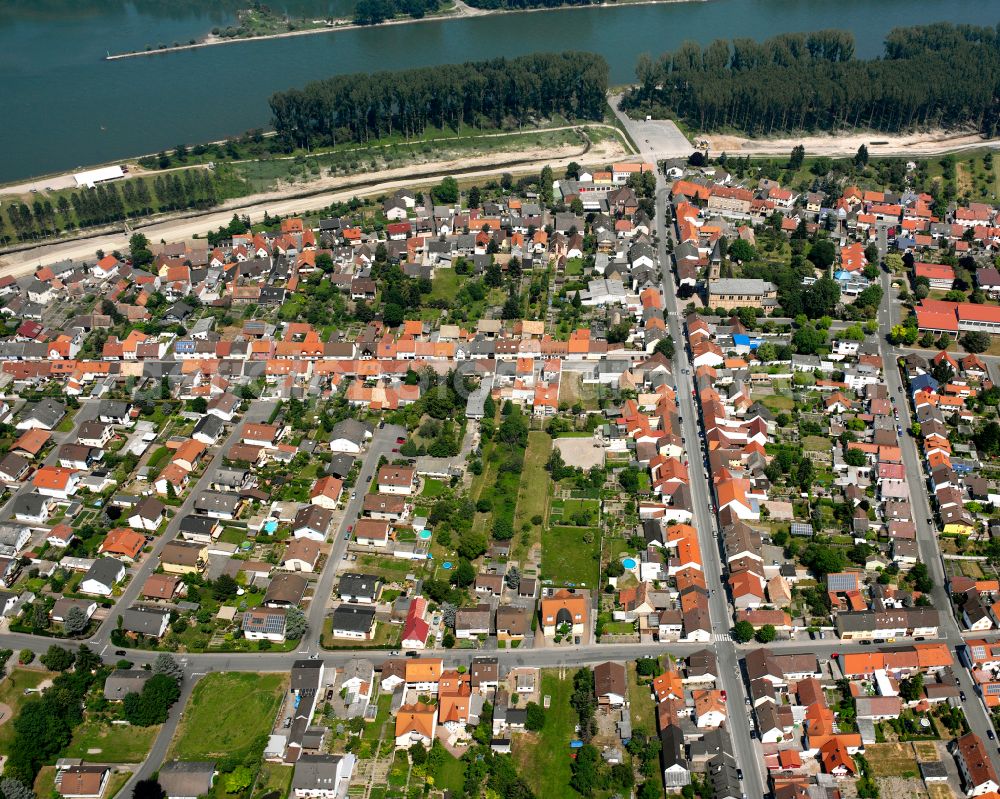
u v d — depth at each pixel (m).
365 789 198.38
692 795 195.88
